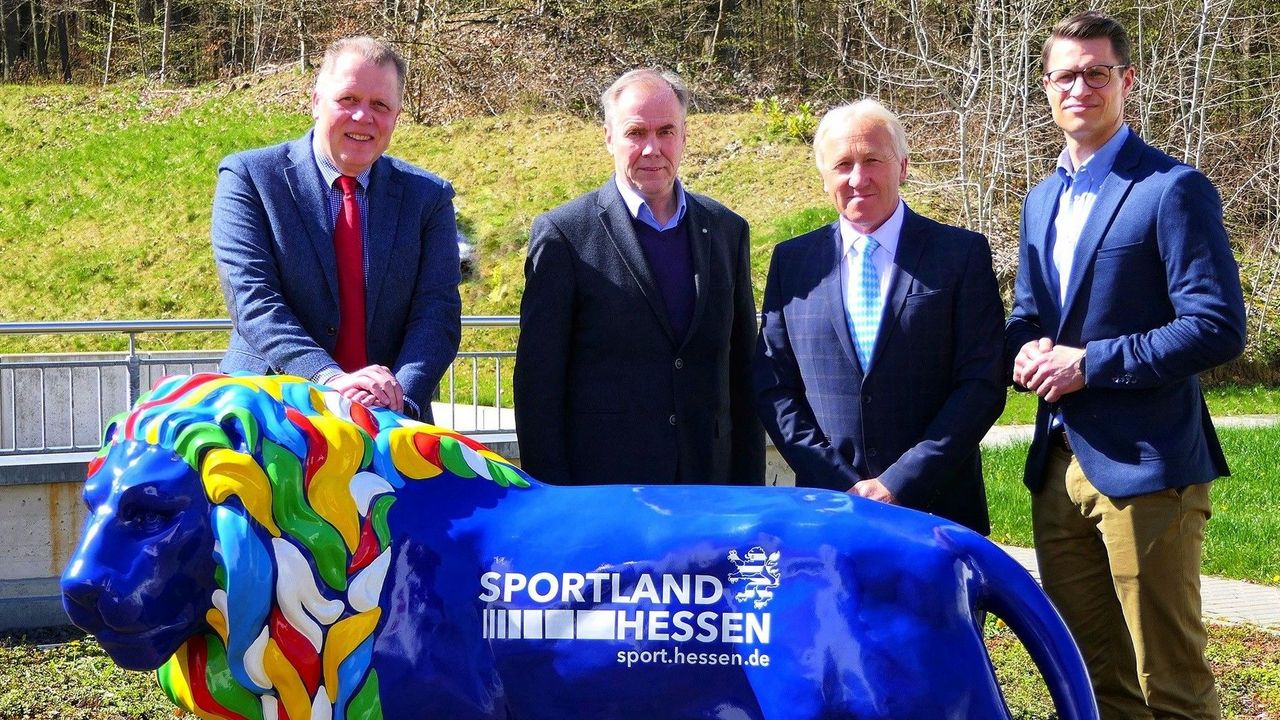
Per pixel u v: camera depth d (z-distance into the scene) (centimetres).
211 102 2328
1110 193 293
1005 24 1720
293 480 181
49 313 1680
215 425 182
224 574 179
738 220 329
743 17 2867
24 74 3183
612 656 181
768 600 180
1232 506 840
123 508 179
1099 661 317
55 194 1972
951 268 291
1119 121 298
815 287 299
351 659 180
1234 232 1911
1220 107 1862
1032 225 314
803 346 299
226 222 278
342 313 283
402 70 288
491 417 709
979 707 179
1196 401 296
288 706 180
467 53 2336
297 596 179
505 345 1546
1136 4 1861
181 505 179
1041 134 1780
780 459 583
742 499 192
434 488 191
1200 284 277
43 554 523
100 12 3241
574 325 312
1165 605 289
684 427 308
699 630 180
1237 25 1886
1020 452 1038
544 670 182
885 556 182
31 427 848
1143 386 279
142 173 2023
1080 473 301
